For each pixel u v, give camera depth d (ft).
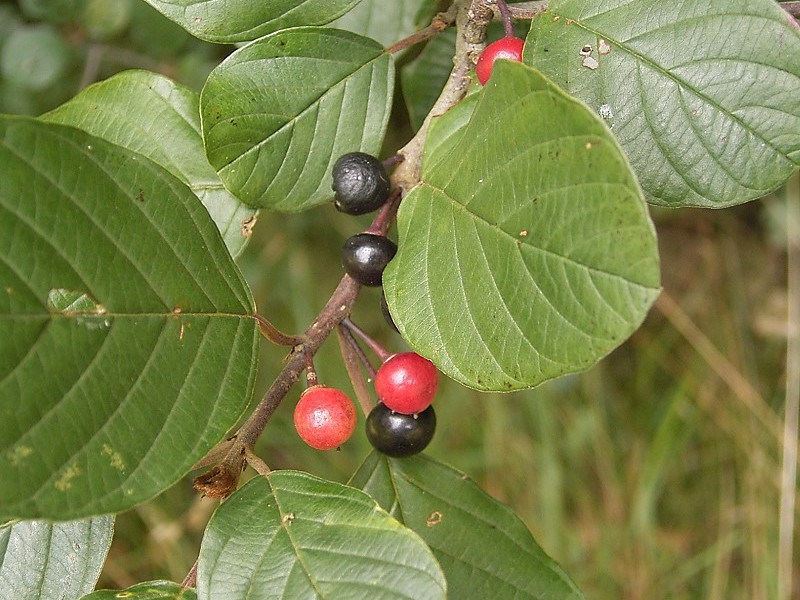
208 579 0.39
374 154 0.47
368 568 0.38
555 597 0.48
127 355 0.37
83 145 0.37
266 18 0.45
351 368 0.45
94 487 0.35
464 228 0.38
